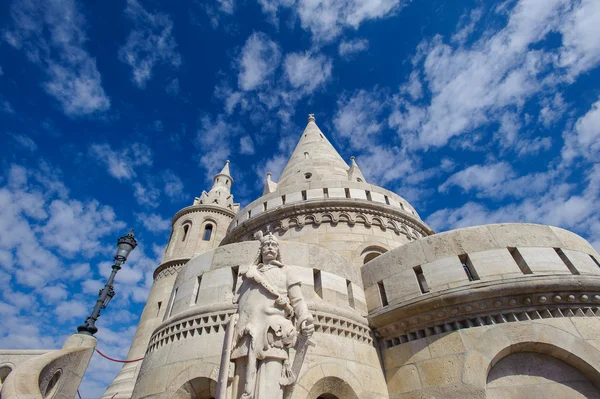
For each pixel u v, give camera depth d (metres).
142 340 21.31
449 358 8.87
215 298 9.62
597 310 8.80
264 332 5.10
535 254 9.95
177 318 9.56
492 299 9.13
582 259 10.06
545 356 8.65
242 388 4.79
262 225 17.44
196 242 28.73
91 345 12.02
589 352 8.10
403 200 19.33
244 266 10.12
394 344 10.16
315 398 8.22
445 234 11.01
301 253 10.90
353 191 17.77
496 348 8.52
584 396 7.96
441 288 9.91
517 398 8.14
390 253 11.73
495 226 10.80
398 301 10.49
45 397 9.98
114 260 13.15
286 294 5.66
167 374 8.59
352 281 11.44
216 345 8.58
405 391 9.19
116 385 18.36
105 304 12.85
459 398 8.19
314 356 8.60
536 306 8.95
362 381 8.95
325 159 25.00
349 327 9.82
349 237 15.79
